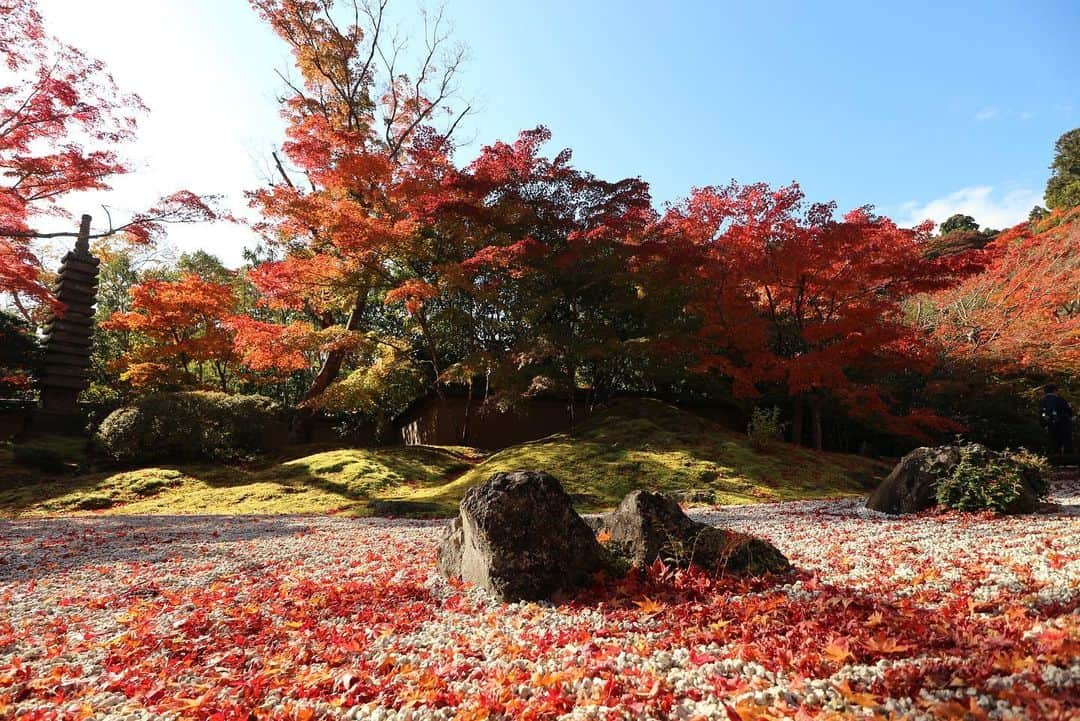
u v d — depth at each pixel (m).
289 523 11.75
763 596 4.73
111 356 32.66
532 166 20.47
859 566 5.73
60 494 16.34
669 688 3.05
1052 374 21.98
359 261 19.77
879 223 17.84
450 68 26.28
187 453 19.67
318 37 24.09
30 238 18.55
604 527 6.06
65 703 3.54
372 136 25.42
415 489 16.80
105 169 17.25
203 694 3.50
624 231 19.77
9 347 24.72
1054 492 12.49
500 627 4.47
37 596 6.35
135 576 7.09
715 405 25.08
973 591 4.50
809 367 16.44
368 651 4.15
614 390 22.66
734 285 18.11
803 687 2.87
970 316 23.08
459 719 2.90
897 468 9.95
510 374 19.31
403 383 23.53
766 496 13.55
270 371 29.69
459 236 20.11
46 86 15.64
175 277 35.50
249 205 19.89
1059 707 2.33
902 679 2.84
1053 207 42.25
